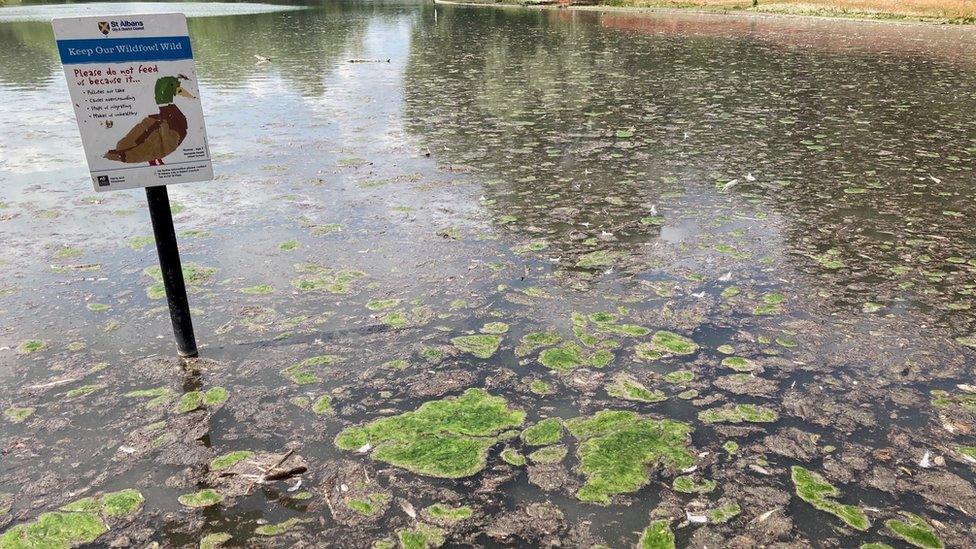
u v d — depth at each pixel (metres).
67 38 3.15
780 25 25.05
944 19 24.59
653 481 3.09
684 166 7.76
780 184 7.11
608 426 3.45
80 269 5.14
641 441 3.33
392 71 15.14
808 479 3.08
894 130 9.36
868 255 5.37
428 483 3.07
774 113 10.51
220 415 3.50
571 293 4.81
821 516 2.88
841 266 5.18
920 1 25.83
